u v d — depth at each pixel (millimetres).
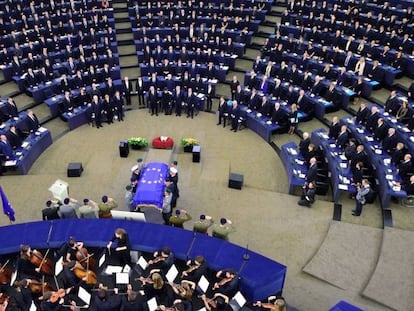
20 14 32625
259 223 17516
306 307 13641
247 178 21219
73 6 33688
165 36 32281
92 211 16078
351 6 32094
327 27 30359
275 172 21672
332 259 15336
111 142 23969
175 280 12844
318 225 17375
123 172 21109
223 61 30172
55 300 11758
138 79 27391
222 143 24016
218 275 12414
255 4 34594
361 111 21859
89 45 30812
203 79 27922
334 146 20750
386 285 14047
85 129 25203
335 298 13961
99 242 14117
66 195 16984
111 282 13172
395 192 17438
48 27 30844
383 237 15898
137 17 33125
